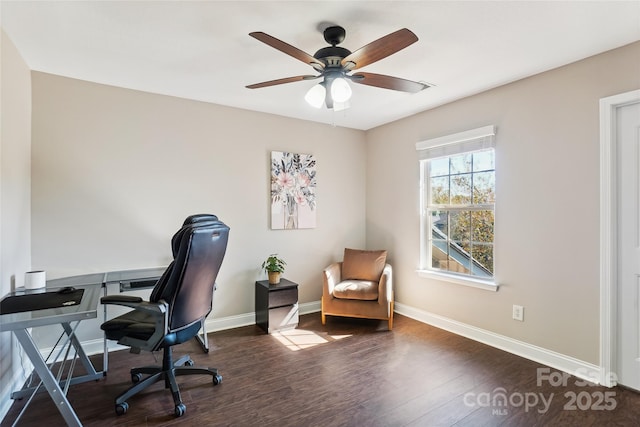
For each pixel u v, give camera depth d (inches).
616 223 87.9
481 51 88.1
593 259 91.0
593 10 69.6
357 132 171.9
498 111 113.2
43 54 90.0
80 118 107.0
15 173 86.5
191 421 74.4
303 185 153.2
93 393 85.7
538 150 102.7
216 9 69.5
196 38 81.7
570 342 96.0
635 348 85.6
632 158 85.4
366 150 174.2
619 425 72.4
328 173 162.1
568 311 96.3
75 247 106.5
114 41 83.1
